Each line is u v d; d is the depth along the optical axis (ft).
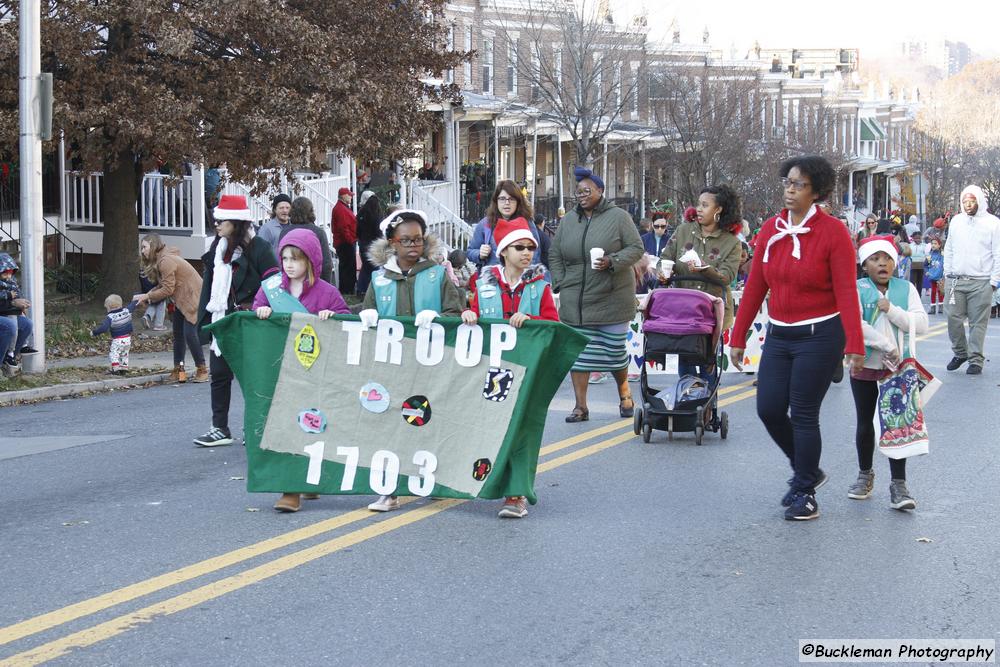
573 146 120.88
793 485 24.56
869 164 218.38
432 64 70.23
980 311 47.93
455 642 17.13
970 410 38.96
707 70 119.65
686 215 37.81
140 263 67.36
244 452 31.91
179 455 31.55
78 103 57.16
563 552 21.75
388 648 16.89
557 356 24.13
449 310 24.82
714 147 113.09
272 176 68.59
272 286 25.41
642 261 36.73
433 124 71.82
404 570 20.58
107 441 33.86
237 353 25.13
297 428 24.90
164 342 58.54
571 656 16.65
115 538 22.79
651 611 18.54
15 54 54.90
